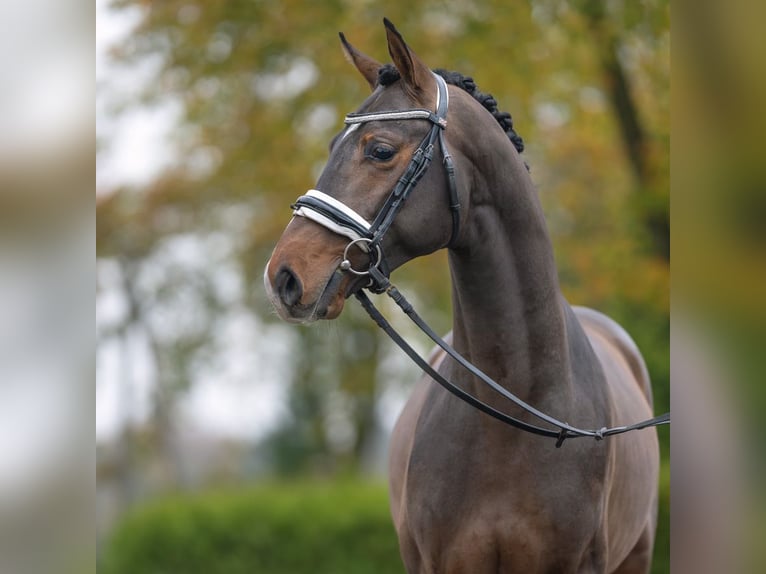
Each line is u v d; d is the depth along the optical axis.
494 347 5.60
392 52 5.34
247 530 15.39
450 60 17.55
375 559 15.25
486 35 17.50
